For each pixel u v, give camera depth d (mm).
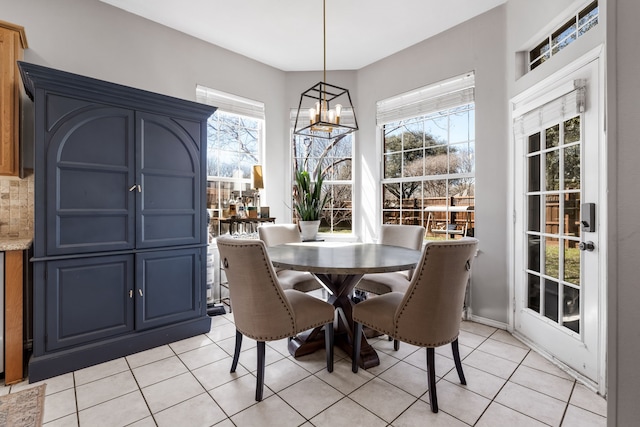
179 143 2611
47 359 2016
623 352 642
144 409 1705
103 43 2744
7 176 2113
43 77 1980
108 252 2268
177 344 2523
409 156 3645
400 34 3250
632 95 628
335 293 2404
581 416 1649
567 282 2188
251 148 3904
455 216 3258
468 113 3162
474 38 2979
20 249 1971
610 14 659
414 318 1746
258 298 1773
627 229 635
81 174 2164
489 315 2924
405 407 1721
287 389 1891
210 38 3326
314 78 4082
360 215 4008
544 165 2402
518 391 1871
